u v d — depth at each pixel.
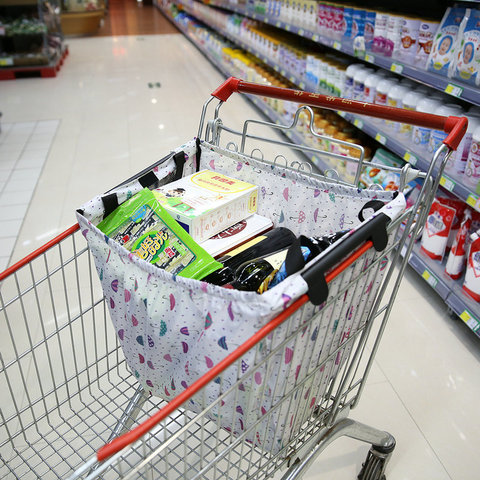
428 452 1.65
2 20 6.23
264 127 4.68
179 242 1.16
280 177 1.34
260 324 0.88
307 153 3.76
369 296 1.14
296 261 0.89
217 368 0.82
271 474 1.15
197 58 7.58
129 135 4.42
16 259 2.64
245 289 1.13
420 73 2.33
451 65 2.19
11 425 1.63
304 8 3.90
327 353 1.11
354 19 3.09
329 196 1.25
